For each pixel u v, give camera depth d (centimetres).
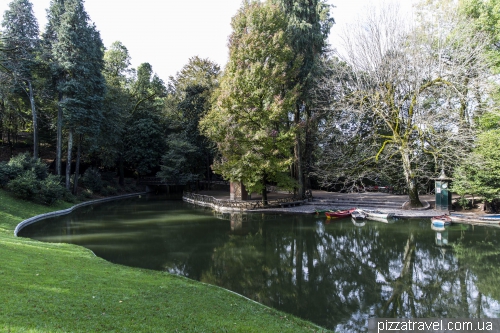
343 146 3359
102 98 3522
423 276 1400
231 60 3084
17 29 3178
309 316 1026
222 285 1264
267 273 1423
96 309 734
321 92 3256
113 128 4019
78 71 3347
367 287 1279
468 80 2628
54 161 4353
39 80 3394
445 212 2684
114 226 2380
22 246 1342
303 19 3225
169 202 3984
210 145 4097
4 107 3638
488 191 2300
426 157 3014
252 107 3045
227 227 2373
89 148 3881
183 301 895
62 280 932
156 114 5200
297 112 3541
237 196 3650
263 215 2869
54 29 3447
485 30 2641
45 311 670
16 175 2809
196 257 1630
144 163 4862
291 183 3112
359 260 1631
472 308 1094
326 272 1454
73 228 2286
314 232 2211
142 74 5391
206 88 4603
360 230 2250
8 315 616
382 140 3312
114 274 1130
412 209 2883
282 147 2977
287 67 3194
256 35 2972
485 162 2308
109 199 4175
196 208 3391
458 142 2672
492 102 2594
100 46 3728
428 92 2781
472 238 1988
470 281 1335
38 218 2558
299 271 1458
